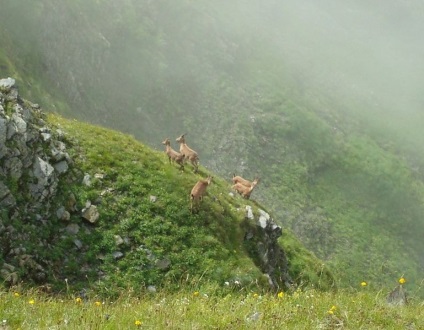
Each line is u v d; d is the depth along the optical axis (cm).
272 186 10469
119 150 3023
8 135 2330
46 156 2525
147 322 1041
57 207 2427
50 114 3144
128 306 1220
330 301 1255
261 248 3086
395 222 10919
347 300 1294
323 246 9594
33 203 2331
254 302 1268
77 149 2836
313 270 3806
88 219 2489
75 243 2369
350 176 11619
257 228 3164
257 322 1055
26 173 2358
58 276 2197
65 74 9188
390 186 11662
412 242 10725
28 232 2212
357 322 1097
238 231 3000
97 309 1163
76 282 2228
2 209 2164
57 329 989
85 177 2673
